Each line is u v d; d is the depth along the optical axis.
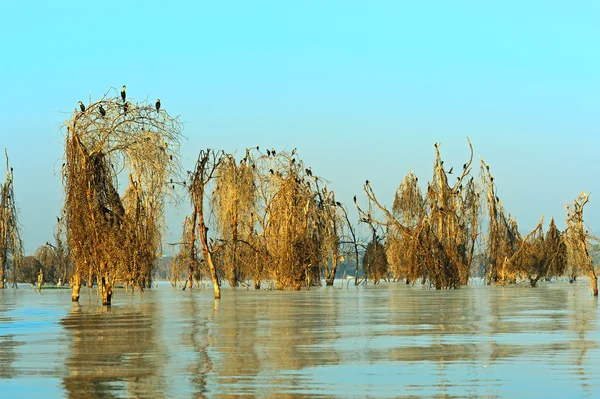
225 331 57.03
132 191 94.31
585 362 40.50
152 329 58.53
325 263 148.25
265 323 63.66
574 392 32.84
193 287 159.12
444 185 148.00
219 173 135.25
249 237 136.62
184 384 34.81
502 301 96.38
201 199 109.62
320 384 34.78
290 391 33.25
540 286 155.00
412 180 160.38
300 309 81.62
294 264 132.88
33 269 175.12
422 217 143.88
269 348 46.69
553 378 35.97
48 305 91.94
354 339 51.44
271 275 134.75
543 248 152.62
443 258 141.00
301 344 48.66
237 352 44.88
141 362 40.97
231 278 142.88
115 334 54.84
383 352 44.72
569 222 112.94
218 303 93.88
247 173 136.12
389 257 163.88
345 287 152.50
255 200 136.00
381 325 61.53
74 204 82.25
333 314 73.94
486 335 53.53
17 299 109.81
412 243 144.62
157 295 118.12
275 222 134.00
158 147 85.38
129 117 84.56
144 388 33.91
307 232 137.75
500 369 38.44
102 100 83.94
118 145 84.38
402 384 34.69
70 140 82.69
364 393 32.81
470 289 139.00
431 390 33.41
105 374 37.31
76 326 61.31
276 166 136.12
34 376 36.78
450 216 145.50
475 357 42.44
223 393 32.84
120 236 84.44
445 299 102.00
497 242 160.75
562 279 195.12
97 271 85.56
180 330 57.72
